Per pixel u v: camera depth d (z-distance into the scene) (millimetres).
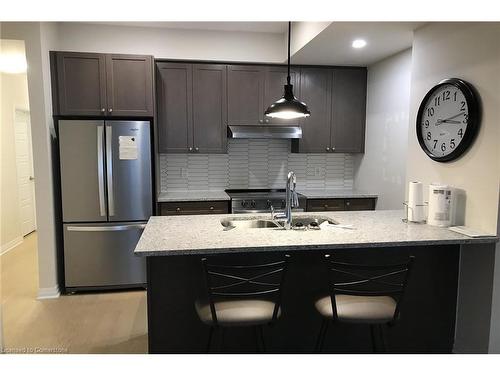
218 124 4375
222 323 1935
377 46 3623
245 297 2279
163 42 4223
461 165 2564
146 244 2160
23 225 6234
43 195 3637
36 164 3596
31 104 3535
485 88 2355
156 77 4211
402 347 2584
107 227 3818
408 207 2797
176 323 2328
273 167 4895
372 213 3146
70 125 3678
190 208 4125
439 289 2596
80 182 3752
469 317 2541
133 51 4188
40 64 3504
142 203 3877
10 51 3834
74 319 3258
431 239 2275
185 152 4336
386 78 4152
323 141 4625
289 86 2809
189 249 2068
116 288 3920
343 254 2447
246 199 4191
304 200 4324
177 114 4285
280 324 2424
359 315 1973
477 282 2475
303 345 2459
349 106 4633
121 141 3773
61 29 4031
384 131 4211
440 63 2732
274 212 3229
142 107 3902
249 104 4410
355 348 2529
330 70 4547
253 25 4098
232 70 4352
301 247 2154
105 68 3812
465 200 2537
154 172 3996
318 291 2441
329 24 2971
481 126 2396
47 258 3693
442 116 2678
